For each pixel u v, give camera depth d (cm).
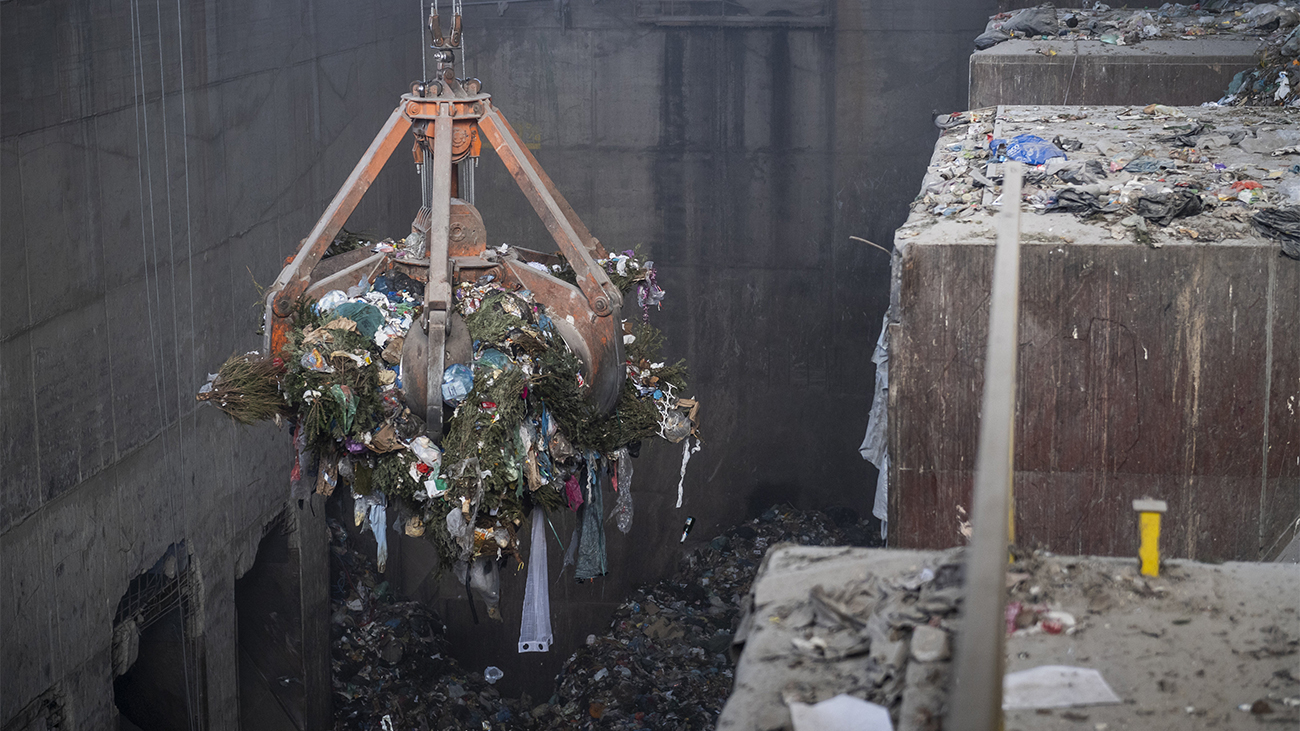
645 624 1533
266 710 1236
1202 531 502
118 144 839
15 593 725
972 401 504
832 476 1641
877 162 1534
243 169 1055
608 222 1614
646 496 1666
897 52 1495
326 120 1277
